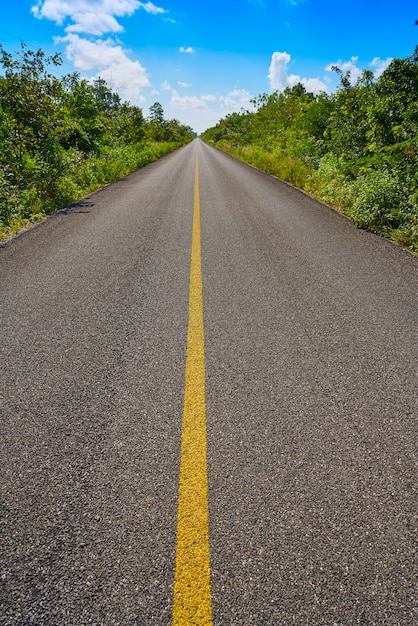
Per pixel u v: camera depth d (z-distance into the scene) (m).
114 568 1.32
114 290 3.80
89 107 16.20
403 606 1.21
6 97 9.29
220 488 1.63
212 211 7.86
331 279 4.13
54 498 1.58
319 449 1.85
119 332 2.97
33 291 3.78
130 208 8.20
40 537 1.43
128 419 2.04
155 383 2.34
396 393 2.27
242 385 2.33
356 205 6.63
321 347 2.77
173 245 5.39
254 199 9.38
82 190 10.36
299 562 1.34
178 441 1.89
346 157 10.02
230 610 1.20
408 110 7.20
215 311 3.34
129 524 1.47
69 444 1.87
